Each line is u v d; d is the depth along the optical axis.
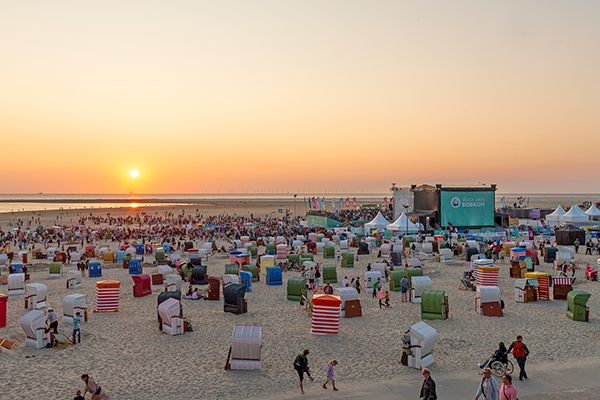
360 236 54.56
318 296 20.52
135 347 18.42
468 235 53.94
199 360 16.97
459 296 27.03
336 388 14.23
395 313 23.42
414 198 63.47
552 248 39.22
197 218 110.50
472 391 13.79
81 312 21.88
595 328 20.42
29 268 40.19
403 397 13.47
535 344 18.30
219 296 27.09
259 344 15.80
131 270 36.91
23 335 19.52
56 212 143.50
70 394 14.16
